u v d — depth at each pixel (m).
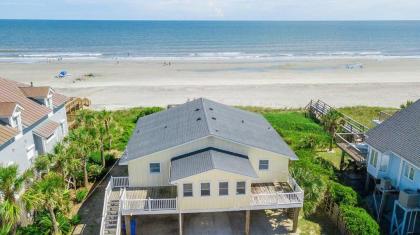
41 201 22.48
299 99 67.62
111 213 26.30
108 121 42.50
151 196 27.09
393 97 70.56
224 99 66.75
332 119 44.25
